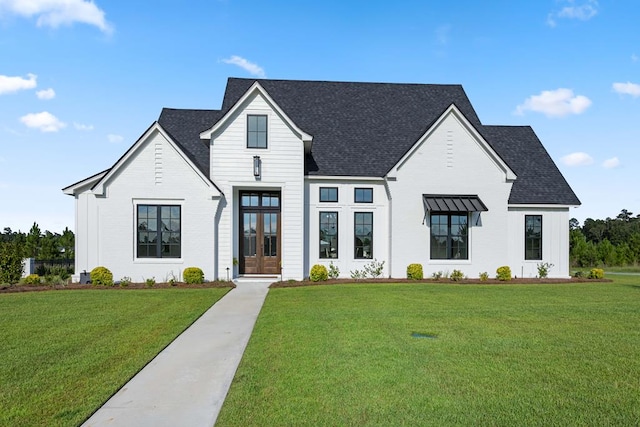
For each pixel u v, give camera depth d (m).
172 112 22.86
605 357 7.45
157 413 5.40
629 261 35.62
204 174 18.27
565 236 21.16
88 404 5.56
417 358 7.32
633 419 5.13
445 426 4.91
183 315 11.11
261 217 19.81
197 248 18.00
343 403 5.51
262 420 5.06
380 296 14.06
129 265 17.73
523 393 5.86
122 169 17.73
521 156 22.98
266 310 11.78
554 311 11.61
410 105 23.80
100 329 9.57
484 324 9.96
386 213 20.23
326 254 20.03
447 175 19.84
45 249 30.56
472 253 19.89
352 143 21.33
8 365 7.08
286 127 18.83
